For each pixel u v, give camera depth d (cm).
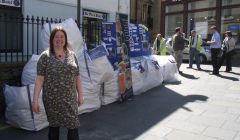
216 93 896
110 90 745
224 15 2058
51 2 930
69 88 399
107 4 1181
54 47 404
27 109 550
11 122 578
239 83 1065
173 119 638
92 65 676
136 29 952
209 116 661
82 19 1063
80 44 688
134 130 571
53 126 410
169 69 1072
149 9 2667
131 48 913
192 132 562
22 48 803
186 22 2230
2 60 784
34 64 651
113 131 564
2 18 789
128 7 1318
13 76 695
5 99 594
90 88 662
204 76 1224
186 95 866
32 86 561
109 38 791
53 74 393
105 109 705
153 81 952
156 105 749
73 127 405
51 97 396
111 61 782
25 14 852
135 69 858
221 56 1298
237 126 597
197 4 2175
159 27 2573
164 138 532
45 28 683
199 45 1445
